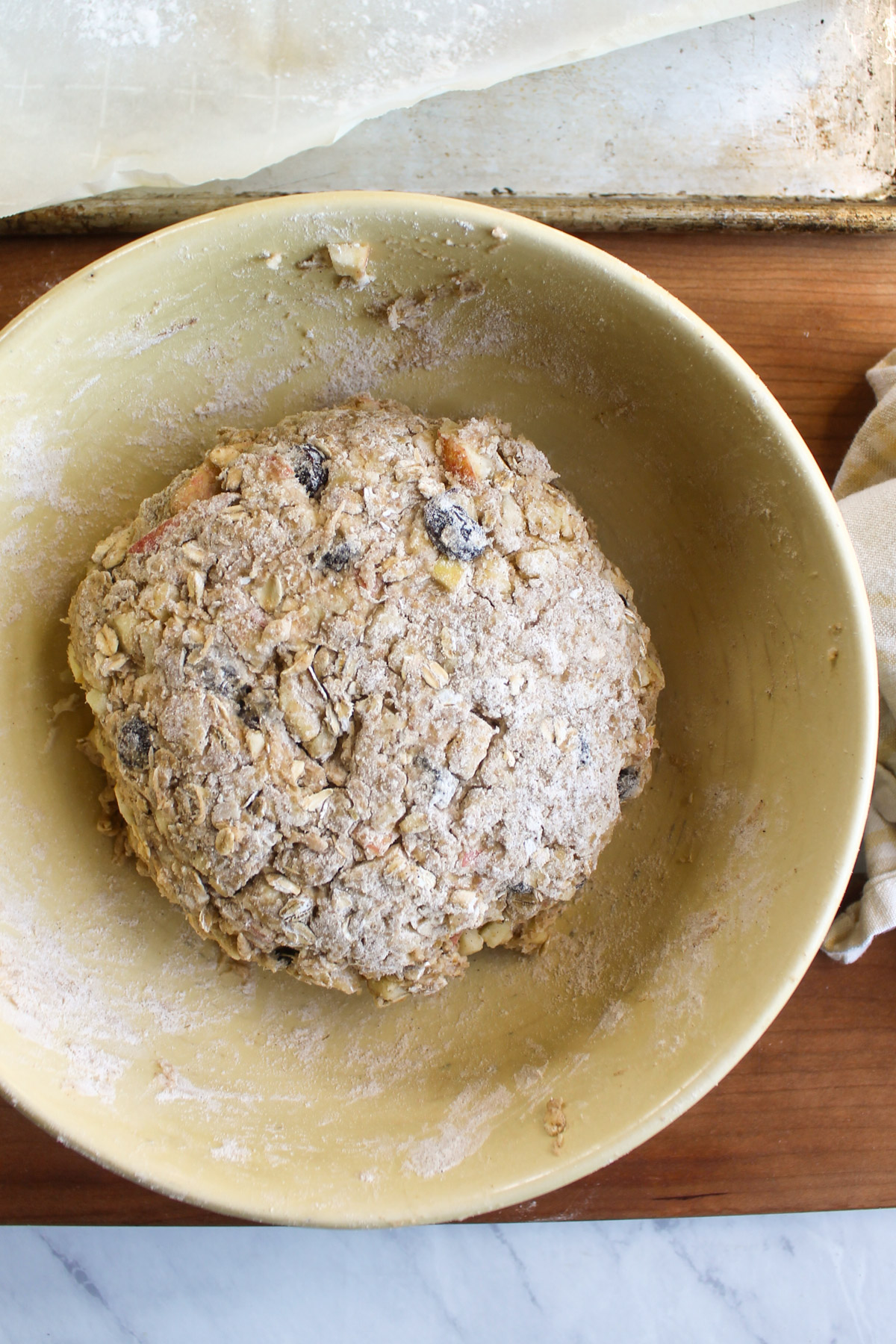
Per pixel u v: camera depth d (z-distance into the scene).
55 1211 0.53
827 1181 0.54
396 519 0.47
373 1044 0.51
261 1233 0.56
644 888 0.52
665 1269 0.57
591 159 0.55
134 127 0.53
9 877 0.49
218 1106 0.49
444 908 0.47
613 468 0.52
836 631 0.47
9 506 0.48
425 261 0.47
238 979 0.51
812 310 0.55
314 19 0.54
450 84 0.54
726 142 0.55
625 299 0.47
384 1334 0.56
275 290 0.48
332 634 0.46
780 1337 0.57
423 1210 0.46
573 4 0.54
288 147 0.53
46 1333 0.56
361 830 0.46
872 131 0.55
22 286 0.53
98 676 0.47
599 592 0.49
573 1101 0.48
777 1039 0.54
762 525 0.49
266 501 0.47
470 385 0.52
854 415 0.55
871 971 0.55
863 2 0.56
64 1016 0.48
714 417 0.48
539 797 0.47
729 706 0.51
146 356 0.49
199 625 0.46
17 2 0.53
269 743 0.46
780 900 0.48
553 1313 0.56
